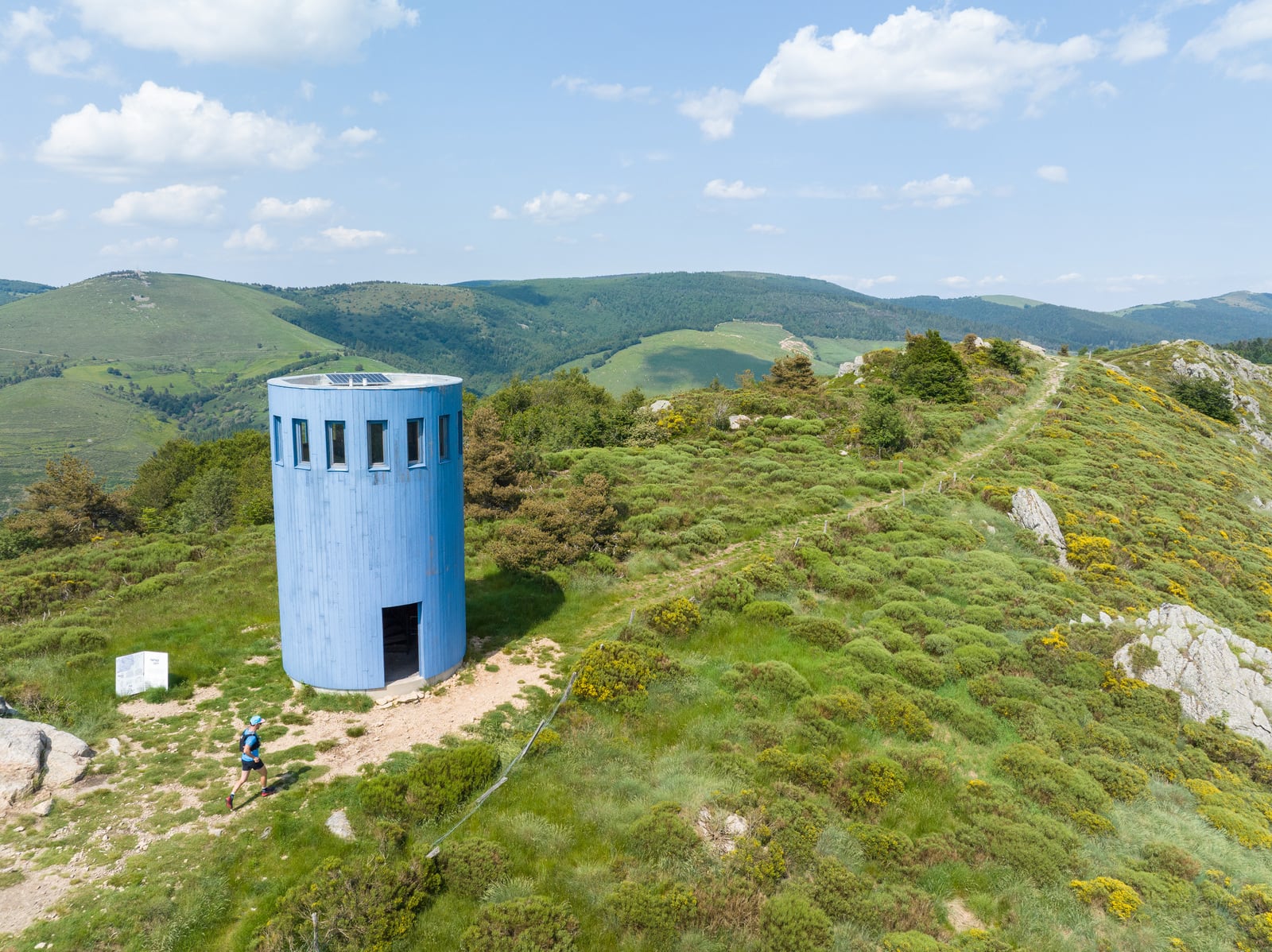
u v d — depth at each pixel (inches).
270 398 810.2
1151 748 909.2
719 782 701.9
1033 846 669.9
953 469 2006.6
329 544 788.0
